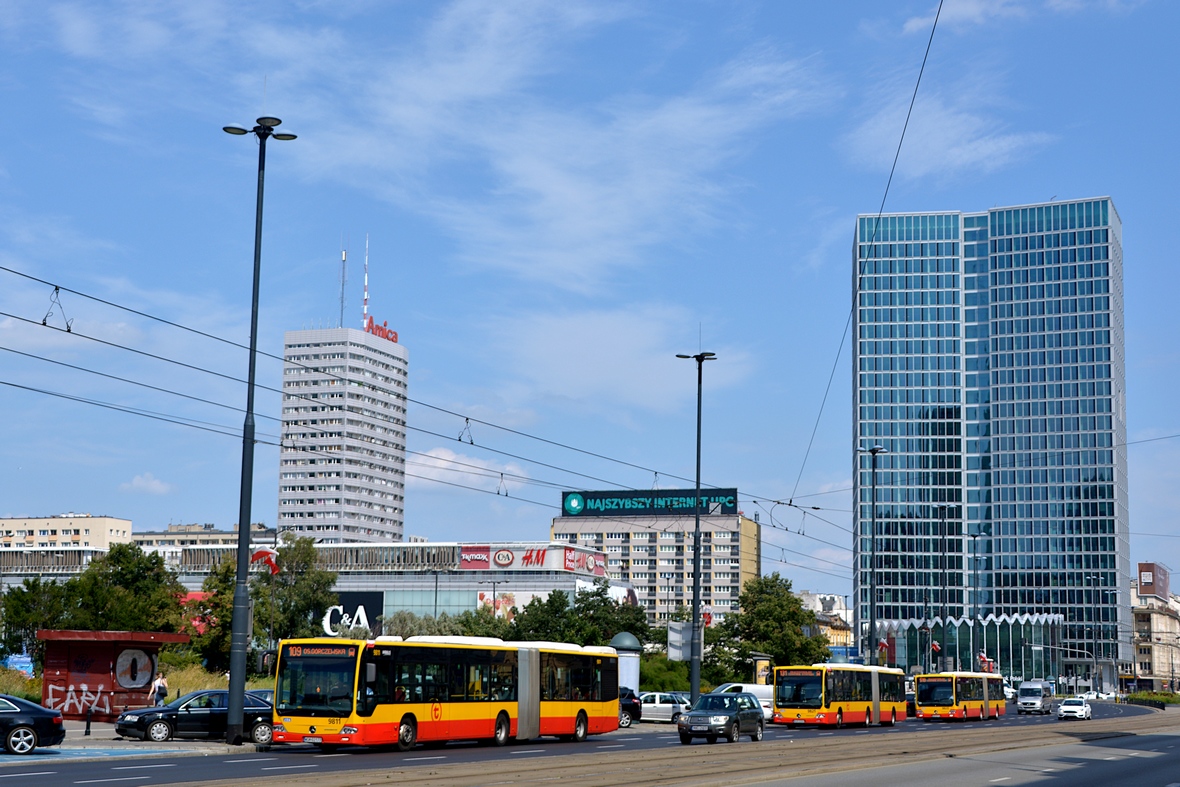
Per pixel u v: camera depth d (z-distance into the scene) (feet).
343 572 489.26
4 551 525.75
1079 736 180.04
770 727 209.05
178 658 260.83
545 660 143.43
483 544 481.87
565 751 123.75
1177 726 237.86
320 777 85.05
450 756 113.09
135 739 125.39
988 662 460.14
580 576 482.69
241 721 118.83
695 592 185.37
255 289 122.42
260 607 337.72
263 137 124.36
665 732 184.65
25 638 281.54
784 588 322.34
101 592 286.05
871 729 199.93
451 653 129.39
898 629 636.48
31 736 104.99
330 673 118.93
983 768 108.68
